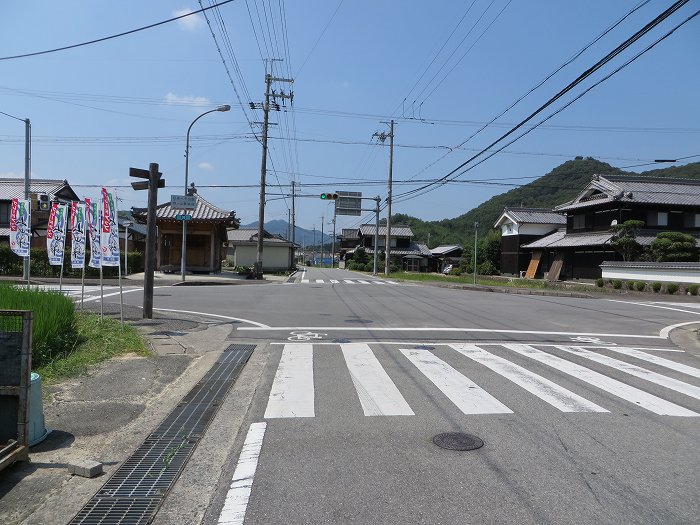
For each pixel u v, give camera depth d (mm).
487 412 5555
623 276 26859
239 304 16000
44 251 26016
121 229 37750
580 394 6355
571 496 3650
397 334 10812
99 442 4645
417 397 6113
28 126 22812
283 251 58094
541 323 13062
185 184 26109
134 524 3299
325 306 15984
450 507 3490
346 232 91625
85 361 7250
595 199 37031
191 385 6617
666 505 3525
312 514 3396
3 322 6652
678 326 13281
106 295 17703
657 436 4875
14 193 34438
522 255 47250
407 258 70375
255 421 5238
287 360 8164
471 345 9680
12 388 4066
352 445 4598
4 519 3324
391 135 43781
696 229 35094
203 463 4258
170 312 13492
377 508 3477
